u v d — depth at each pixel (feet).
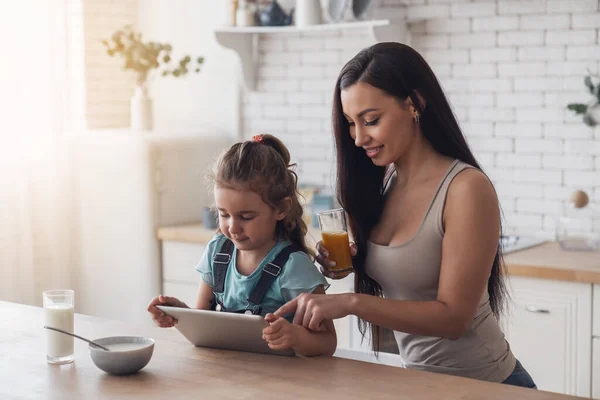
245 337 6.36
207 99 15.35
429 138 6.71
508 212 12.54
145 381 5.82
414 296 6.79
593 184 11.84
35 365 6.26
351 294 6.28
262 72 14.64
